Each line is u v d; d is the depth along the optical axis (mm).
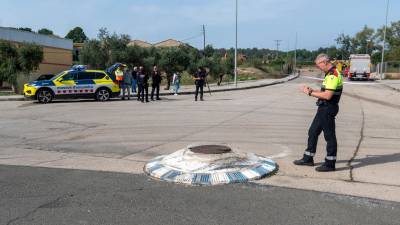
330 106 6738
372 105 19234
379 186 6008
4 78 38188
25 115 15680
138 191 5840
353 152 8391
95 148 9102
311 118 14016
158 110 16781
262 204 5266
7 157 8242
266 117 14281
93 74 22297
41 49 40625
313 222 4672
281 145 9211
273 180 6320
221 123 12836
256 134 10750
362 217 4816
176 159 6934
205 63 53750
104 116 14969
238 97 24422
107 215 4930
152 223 4676
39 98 21500
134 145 9398
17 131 11719
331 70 6715
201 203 5320
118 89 22656
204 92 30109
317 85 41188
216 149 7160
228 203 5309
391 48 93562
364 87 35562
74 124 13039
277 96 25062
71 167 7320
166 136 10562
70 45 55750
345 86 37156
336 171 6820
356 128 11773
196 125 12453
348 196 5559
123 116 14891
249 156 7051
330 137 6766
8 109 18328
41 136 10828
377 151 8492
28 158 8125
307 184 6113
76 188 6012
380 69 60531
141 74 20906
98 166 7383
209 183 6086
